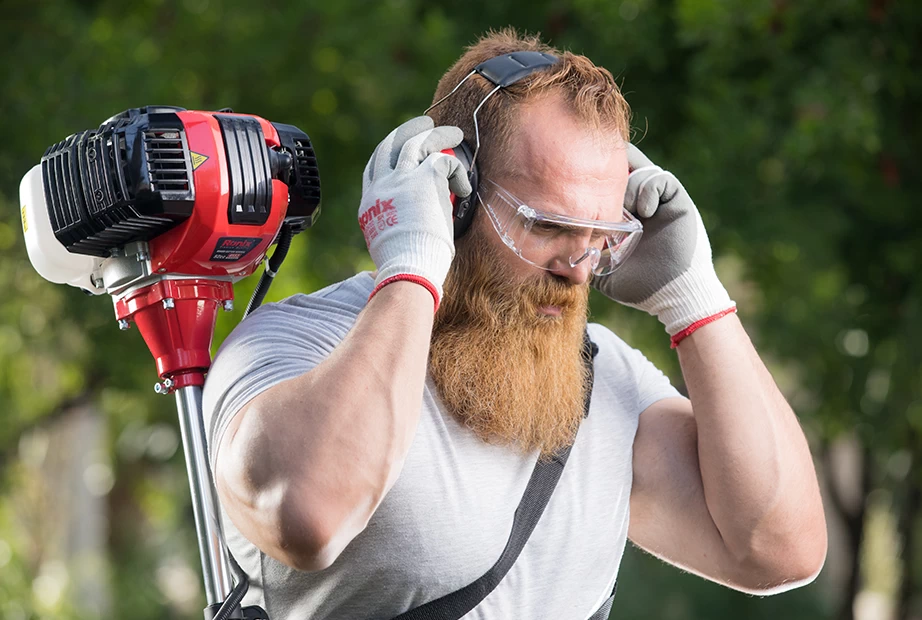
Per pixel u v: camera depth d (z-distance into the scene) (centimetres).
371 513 728
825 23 2359
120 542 5519
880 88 2409
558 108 823
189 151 758
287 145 816
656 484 908
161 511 5641
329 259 2680
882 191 2534
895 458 3594
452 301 848
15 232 2884
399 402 728
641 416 930
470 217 830
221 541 796
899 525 3962
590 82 838
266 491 709
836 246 2653
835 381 2945
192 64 2705
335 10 2648
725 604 3919
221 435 755
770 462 866
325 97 2748
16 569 3953
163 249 780
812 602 4016
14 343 3575
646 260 888
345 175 2772
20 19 2602
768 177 2495
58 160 786
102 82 2545
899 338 2728
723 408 865
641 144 2598
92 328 2956
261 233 793
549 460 834
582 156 813
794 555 891
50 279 842
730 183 2428
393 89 2645
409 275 761
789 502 873
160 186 748
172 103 2614
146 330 815
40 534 5488
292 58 2692
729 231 2475
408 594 786
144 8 2791
